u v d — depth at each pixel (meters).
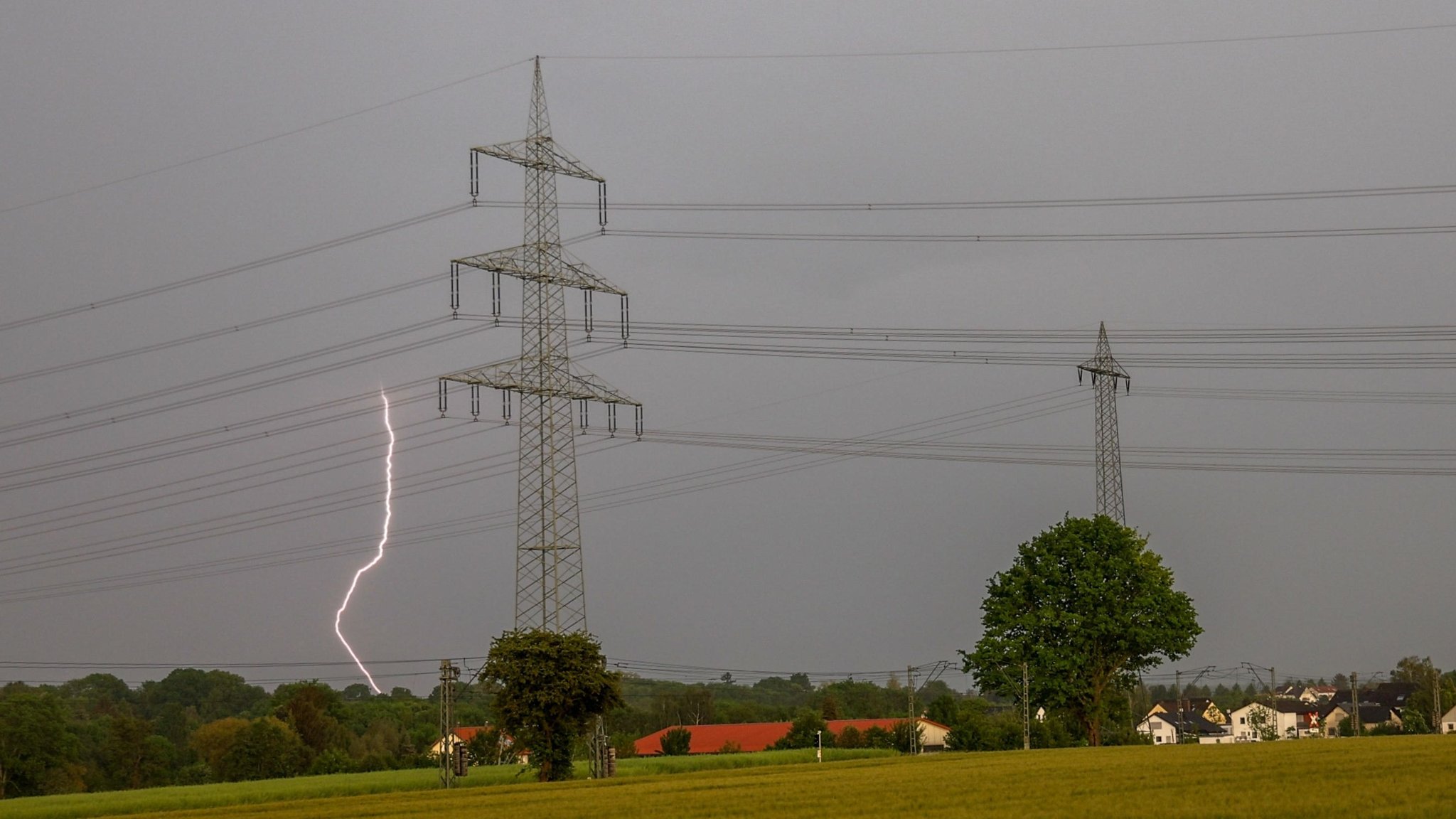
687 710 199.50
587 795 62.44
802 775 74.44
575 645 80.88
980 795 53.03
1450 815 37.59
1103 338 106.69
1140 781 56.28
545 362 74.56
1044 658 107.06
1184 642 106.75
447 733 79.12
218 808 65.25
